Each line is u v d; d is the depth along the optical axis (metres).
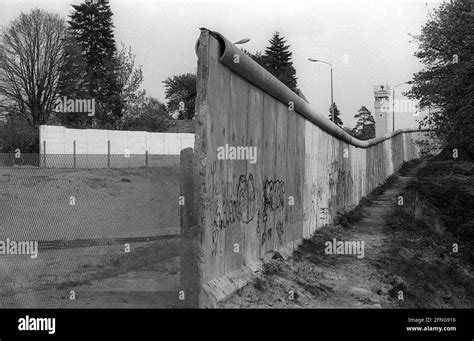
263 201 10.00
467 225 20.83
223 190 7.59
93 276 5.93
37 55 33.03
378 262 12.76
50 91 33.41
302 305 8.38
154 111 39.84
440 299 11.98
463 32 18.45
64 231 6.07
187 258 6.29
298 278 9.84
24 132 21.66
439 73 19.92
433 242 17.62
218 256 7.32
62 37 34.16
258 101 9.57
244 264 8.72
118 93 38.50
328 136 18.38
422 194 27.41
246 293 7.89
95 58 41.03
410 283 11.56
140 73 39.44
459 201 24.59
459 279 14.48
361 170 27.98
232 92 8.04
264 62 70.88
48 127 20.00
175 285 6.28
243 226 8.70
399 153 48.19
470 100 17.53
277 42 73.25
